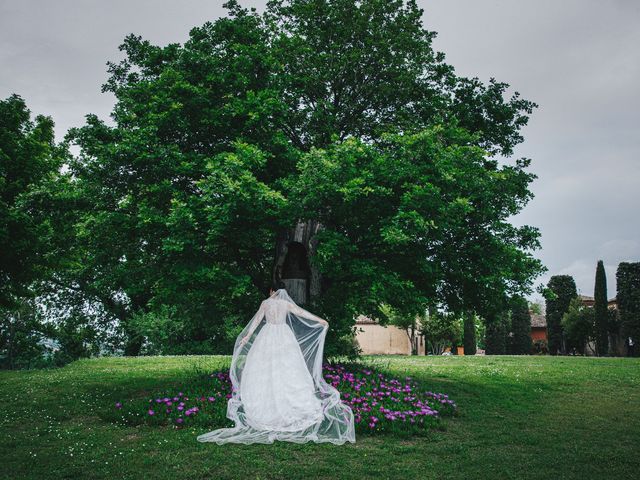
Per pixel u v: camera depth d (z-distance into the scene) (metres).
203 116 11.05
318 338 7.43
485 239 11.58
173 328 29.44
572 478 4.81
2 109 17.64
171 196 10.72
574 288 46.25
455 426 7.38
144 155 10.22
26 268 15.90
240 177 9.09
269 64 11.93
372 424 6.62
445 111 13.34
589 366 16.62
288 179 10.23
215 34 12.95
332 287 11.84
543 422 7.80
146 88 11.66
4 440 6.22
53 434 6.57
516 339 47.03
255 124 10.85
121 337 34.22
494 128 13.96
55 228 14.53
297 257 10.99
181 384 9.78
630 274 38.28
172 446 5.77
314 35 14.13
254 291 12.41
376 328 49.84
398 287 10.49
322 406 6.71
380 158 10.12
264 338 7.02
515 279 12.19
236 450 5.61
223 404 7.50
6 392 10.39
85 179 11.29
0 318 24.25
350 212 10.38
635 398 10.30
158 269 11.27
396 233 8.89
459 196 10.09
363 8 14.13
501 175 10.93
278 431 6.17
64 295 32.34
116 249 12.04
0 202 14.34
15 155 16.64
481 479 4.76
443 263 11.45
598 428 7.36
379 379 9.76
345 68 13.46
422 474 4.89
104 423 7.31
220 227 9.22
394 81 13.98
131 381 11.82
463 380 12.73
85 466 5.05
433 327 45.44
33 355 25.72
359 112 14.34
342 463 5.18
